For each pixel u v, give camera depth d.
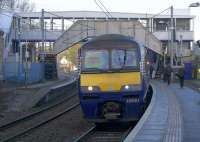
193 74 61.03
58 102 38.78
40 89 42.25
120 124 24.59
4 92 39.97
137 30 54.81
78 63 23.44
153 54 62.97
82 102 23.00
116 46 23.22
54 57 66.62
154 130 16.81
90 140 19.86
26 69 51.31
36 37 84.12
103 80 22.75
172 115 21.39
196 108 25.16
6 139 19.75
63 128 23.88
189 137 15.60
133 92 22.59
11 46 77.94
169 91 38.19
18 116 29.42
